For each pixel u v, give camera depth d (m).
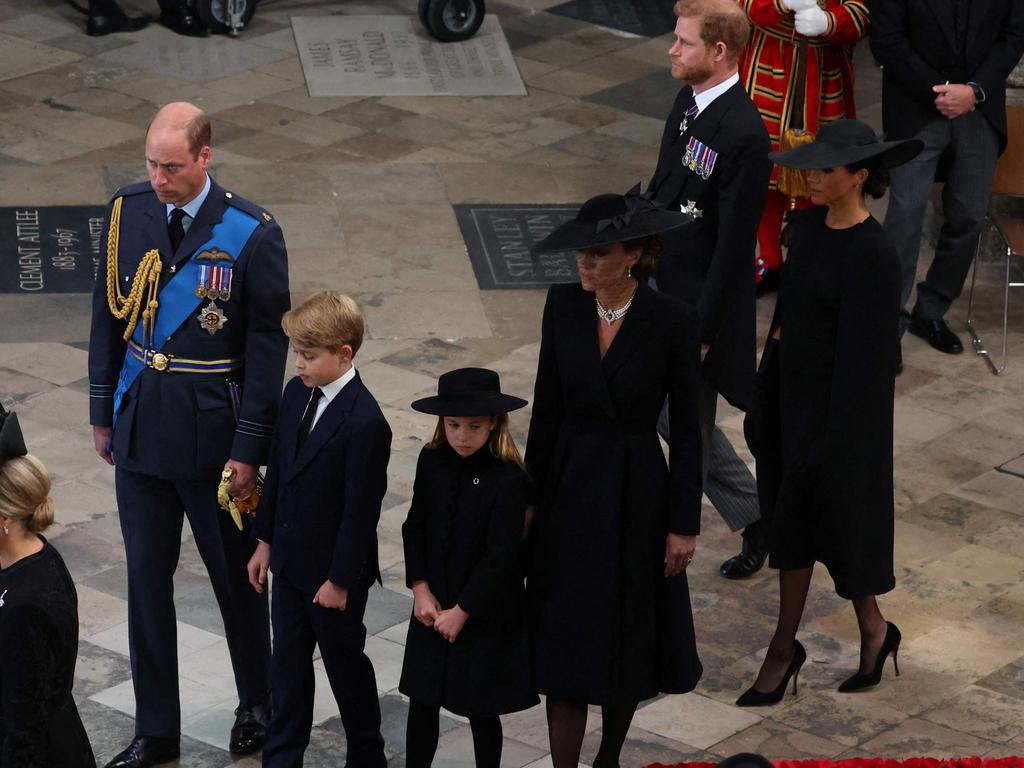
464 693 22.41
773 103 39.69
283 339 24.02
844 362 24.84
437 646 22.55
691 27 27.34
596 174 48.00
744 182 27.36
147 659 24.31
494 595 22.12
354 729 23.66
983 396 37.34
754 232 27.69
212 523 24.34
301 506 22.89
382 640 27.83
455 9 56.41
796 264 25.20
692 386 22.31
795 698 26.64
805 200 40.25
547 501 22.70
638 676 22.70
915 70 37.38
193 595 29.05
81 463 33.16
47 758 18.69
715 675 27.22
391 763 24.56
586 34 58.72
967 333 40.25
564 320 22.44
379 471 22.67
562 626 22.52
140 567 24.31
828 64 40.00
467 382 21.84
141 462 24.12
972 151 38.12
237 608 24.72
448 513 22.33
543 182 47.25
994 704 26.58
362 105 51.59
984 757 24.97
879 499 25.58
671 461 22.62
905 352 39.09
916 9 37.41
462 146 49.25
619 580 22.52
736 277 27.72
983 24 37.47
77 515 31.33
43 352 37.50
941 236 39.28
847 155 24.30
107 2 56.03
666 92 54.34
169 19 56.38
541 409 22.84
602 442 22.41
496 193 46.41
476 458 22.33
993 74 37.62
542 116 51.81
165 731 24.45
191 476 24.05
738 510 29.73
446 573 22.44
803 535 25.86
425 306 40.34
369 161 47.84
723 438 29.53
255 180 46.16
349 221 44.28
